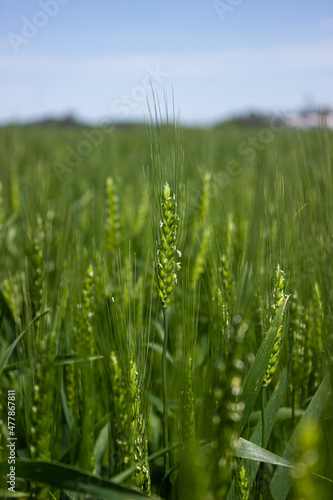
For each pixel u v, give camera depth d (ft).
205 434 0.99
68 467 1.05
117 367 1.22
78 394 1.44
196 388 1.21
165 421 1.30
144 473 1.21
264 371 1.18
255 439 1.28
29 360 1.32
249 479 1.21
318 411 1.22
